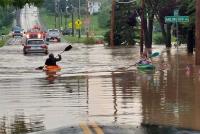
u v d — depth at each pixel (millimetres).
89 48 108500
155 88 34812
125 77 43438
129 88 35094
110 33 125438
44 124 21922
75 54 84812
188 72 47219
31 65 61688
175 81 39281
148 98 29828
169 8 102312
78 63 62781
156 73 46750
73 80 41656
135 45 123500
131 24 115375
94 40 141500
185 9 86812
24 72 50906
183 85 36500
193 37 81688
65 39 175000
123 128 12195
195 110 25203
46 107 26828
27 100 29656
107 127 12242
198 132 12367
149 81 39625
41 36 136375
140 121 22234
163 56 73125
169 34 105000
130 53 84750
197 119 22781
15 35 198250
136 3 111875
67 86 37000
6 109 26344
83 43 140875
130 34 124000
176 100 28875
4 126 21594
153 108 25953
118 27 125188
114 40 125438
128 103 27891
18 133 20000
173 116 23641
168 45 104938
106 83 38688
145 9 100312
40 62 67375
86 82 39812
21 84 38844
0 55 86188
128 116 23625
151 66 51438
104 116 23672
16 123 22312
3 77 45219
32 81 41250
